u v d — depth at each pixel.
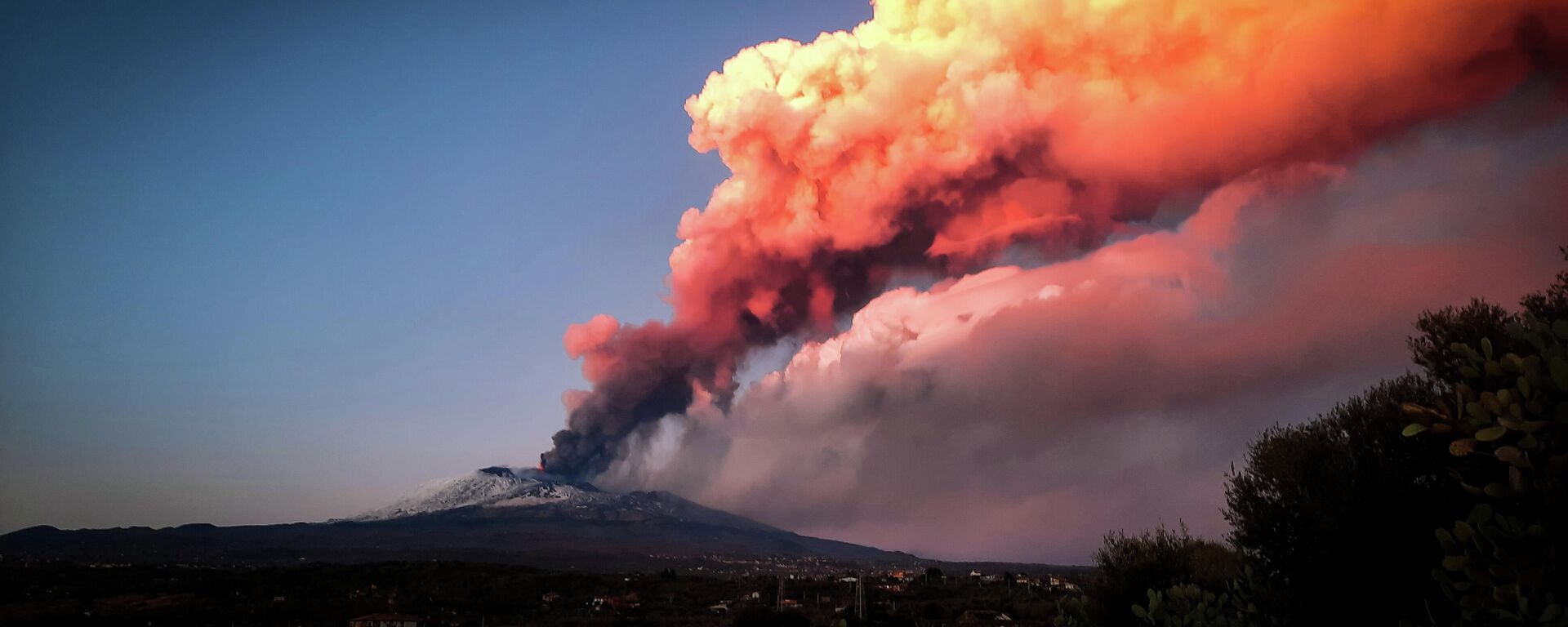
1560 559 2.84
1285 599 7.21
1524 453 2.83
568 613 72.50
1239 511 8.17
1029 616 53.94
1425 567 6.91
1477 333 6.47
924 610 58.94
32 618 60.47
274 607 71.88
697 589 94.19
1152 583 11.78
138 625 59.22
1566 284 6.32
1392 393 7.59
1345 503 7.19
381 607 73.94
